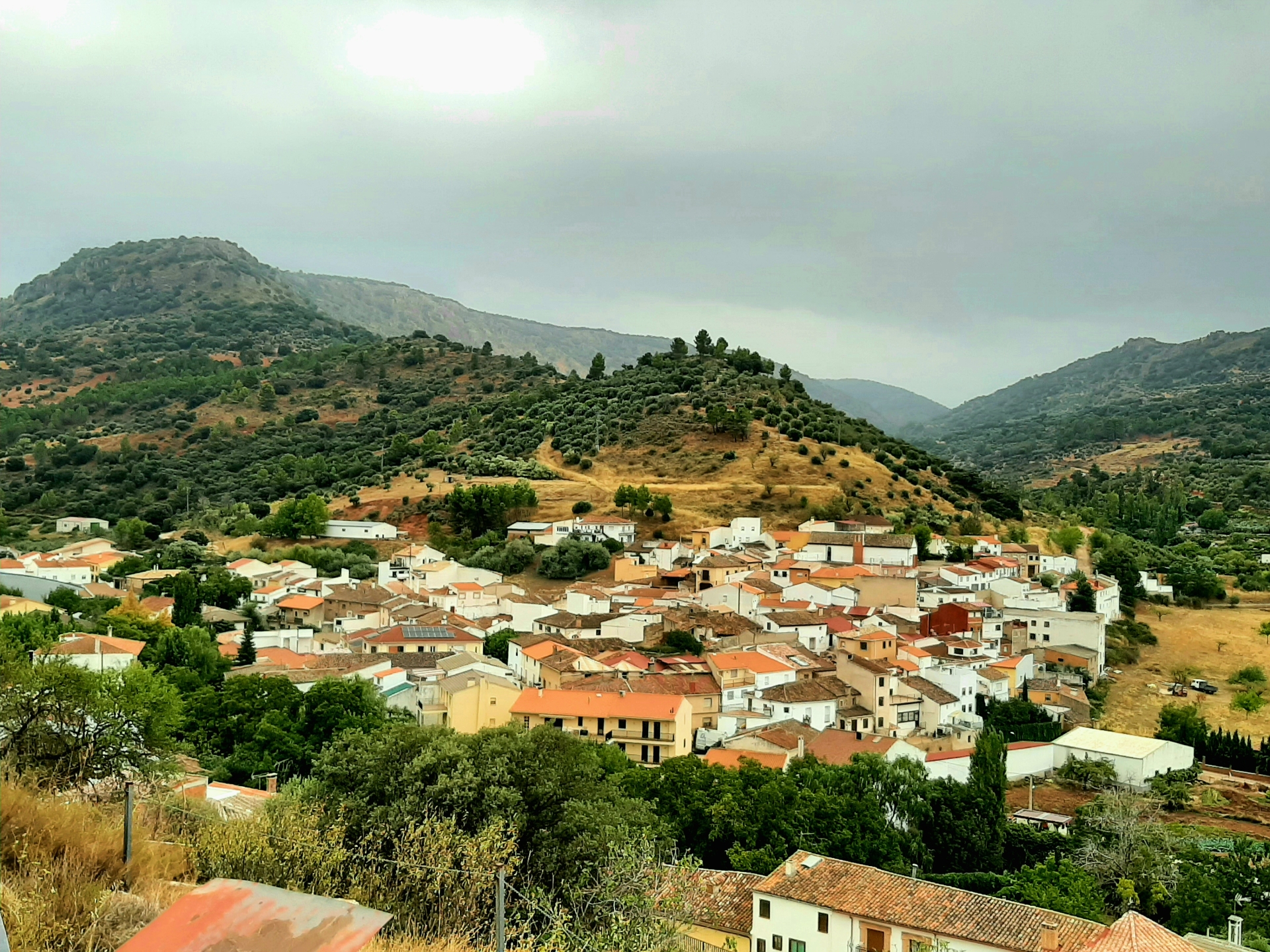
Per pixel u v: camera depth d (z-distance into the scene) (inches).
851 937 1979.6
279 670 4165.8
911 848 2832.2
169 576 6240.2
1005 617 5935.0
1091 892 2561.5
